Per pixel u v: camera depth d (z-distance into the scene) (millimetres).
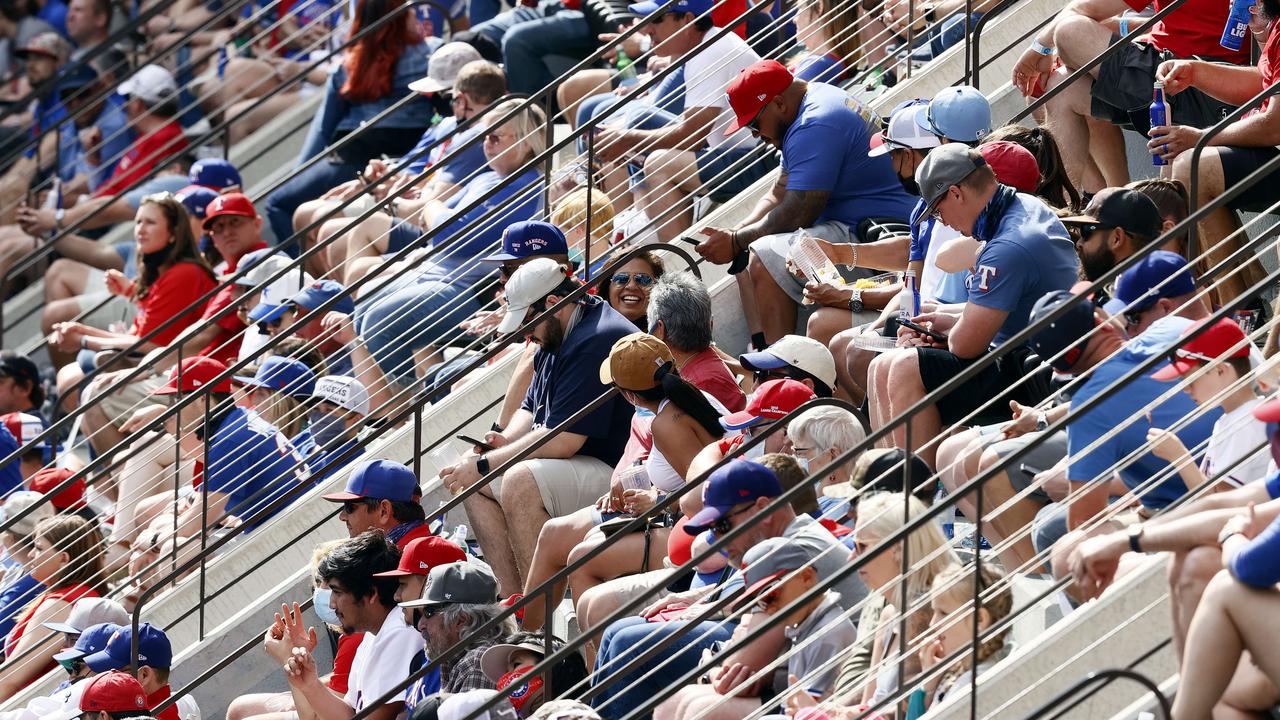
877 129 27594
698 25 32938
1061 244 21703
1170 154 23250
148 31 48938
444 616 21922
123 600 30297
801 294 26812
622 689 20672
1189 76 23984
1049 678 17266
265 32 45250
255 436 30797
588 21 39188
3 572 33094
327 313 34000
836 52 31969
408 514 25406
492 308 32250
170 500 32188
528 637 21750
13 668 29891
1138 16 26219
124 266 45562
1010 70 30062
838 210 27375
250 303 36469
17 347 46344
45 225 46188
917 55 31828
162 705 25219
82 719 24141
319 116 41688
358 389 31000
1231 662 14938
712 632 19500
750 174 31156
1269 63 23312
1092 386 18500
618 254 29922
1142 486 17562
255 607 28906
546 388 26000
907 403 21828
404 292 31953
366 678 23156
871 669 17266
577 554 23312
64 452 35281
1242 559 14727
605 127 33344
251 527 30516
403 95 41062
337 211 34344
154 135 46938
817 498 21250
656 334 24578
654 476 23797
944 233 23750
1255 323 23031
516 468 25312
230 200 38125
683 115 31141
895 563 18078
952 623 16984
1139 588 17281
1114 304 19906
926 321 22625
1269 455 17406
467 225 32062
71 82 49031
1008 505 18203
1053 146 23812
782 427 22328
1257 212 25484
